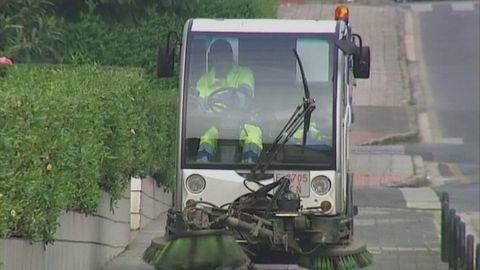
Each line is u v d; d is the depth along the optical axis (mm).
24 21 75750
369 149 113875
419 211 82812
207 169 47500
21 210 36500
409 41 171500
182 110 48031
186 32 48719
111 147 52375
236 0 93062
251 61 48406
